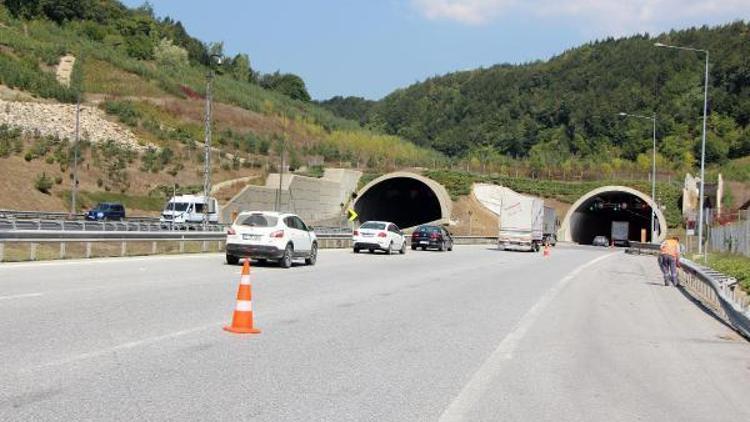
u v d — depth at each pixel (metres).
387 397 7.82
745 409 8.09
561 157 136.12
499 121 167.88
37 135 76.62
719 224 59.12
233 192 75.50
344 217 77.12
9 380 7.72
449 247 50.06
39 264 22.64
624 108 143.00
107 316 12.36
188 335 10.98
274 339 11.10
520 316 15.50
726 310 15.85
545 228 65.81
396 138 151.50
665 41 178.62
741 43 153.50
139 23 158.50
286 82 186.38
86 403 6.96
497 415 7.31
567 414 7.48
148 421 6.46
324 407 7.26
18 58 109.56
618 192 84.31
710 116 132.75
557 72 182.00
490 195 87.38
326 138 130.00
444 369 9.51
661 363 10.80
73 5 150.38
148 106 110.38
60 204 61.94
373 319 13.89
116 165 76.81
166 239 30.58
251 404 7.23
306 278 22.02
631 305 19.47
